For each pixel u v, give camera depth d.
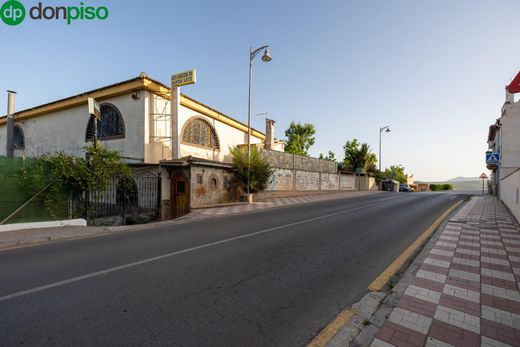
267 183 19.22
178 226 8.77
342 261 5.02
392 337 2.60
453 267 4.55
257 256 5.31
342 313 3.11
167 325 2.84
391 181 42.28
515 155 19.39
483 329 2.72
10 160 7.65
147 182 14.62
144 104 15.09
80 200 8.95
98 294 3.59
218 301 3.39
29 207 7.95
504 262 4.81
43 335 2.66
